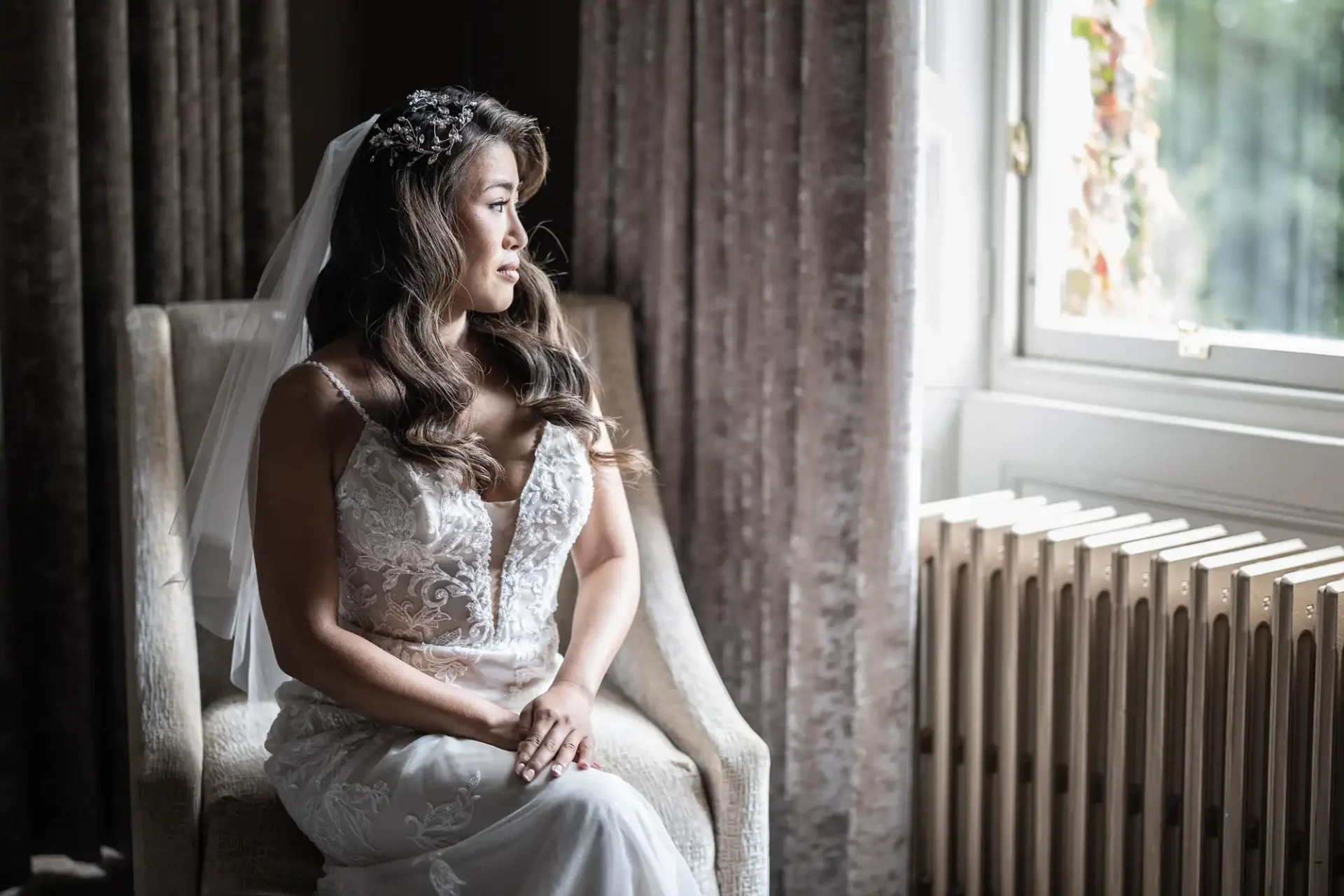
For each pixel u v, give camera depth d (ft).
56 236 9.08
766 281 8.59
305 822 6.42
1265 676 7.15
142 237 9.59
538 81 10.87
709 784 6.96
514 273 6.91
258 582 6.56
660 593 7.96
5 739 9.25
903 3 7.75
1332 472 7.61
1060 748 8.09
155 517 7.86
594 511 7.38
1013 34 9.27
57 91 8.93
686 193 9.17
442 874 5.93
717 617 9.29
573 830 5.82
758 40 8.52
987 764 8.46
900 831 8.42
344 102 10.82
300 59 10.58
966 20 9.30
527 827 5.87
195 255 9.52
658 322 9.37
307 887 6.53
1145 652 7.66
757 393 8.82
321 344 7.00
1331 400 7.78
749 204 8.69
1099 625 7.80
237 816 6.66
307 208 6.95
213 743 7.19
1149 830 7.47
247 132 9.74
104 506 9.69
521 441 6.88
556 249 10.87
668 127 9.14
